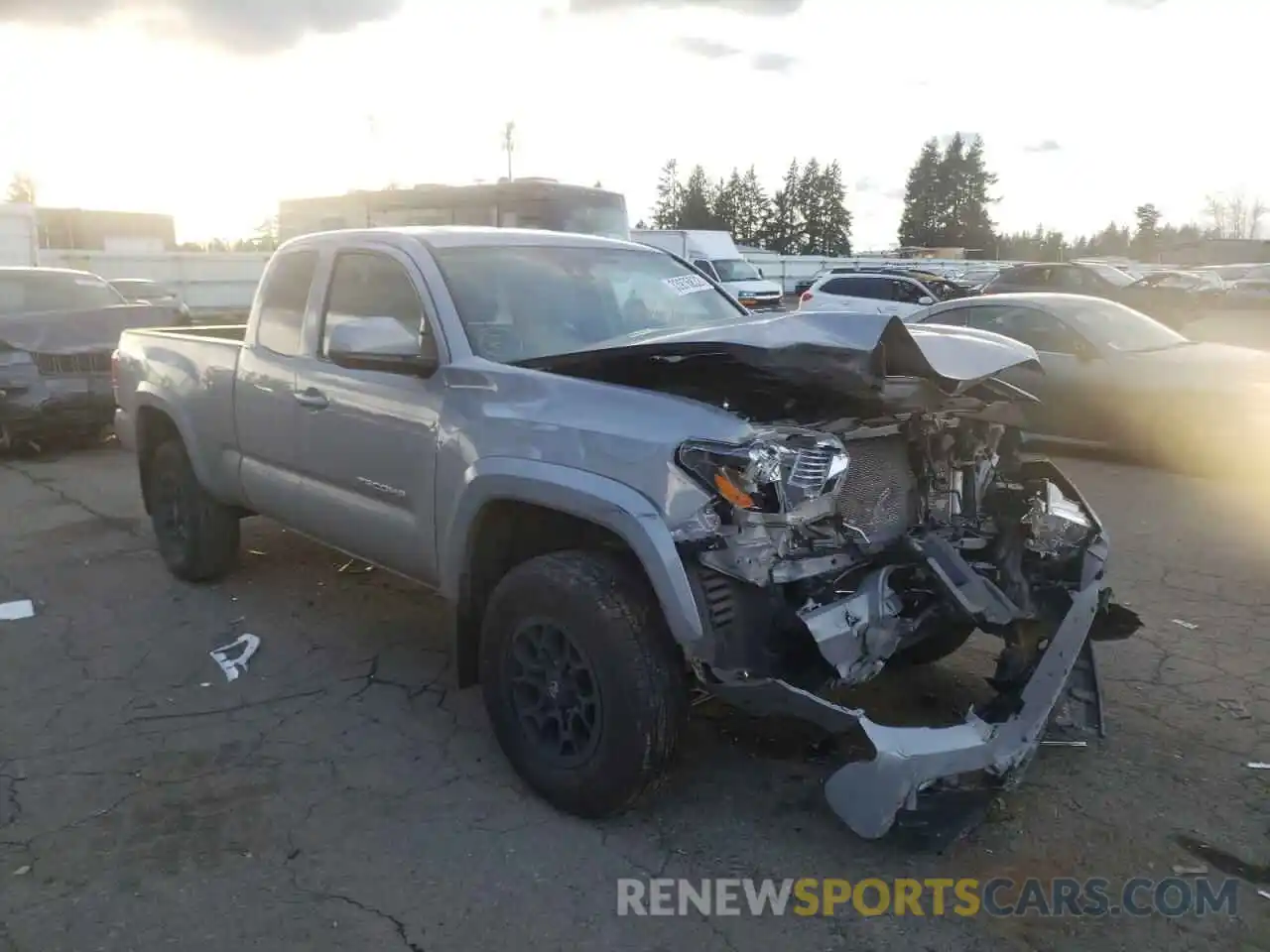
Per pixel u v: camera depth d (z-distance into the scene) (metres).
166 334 6.13
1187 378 9.12
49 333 10.16
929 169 97.81
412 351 4.11
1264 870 3.29
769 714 3.18
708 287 5.17
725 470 3.12
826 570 3.39
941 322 10.88
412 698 4.60
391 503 4.32
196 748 4.14
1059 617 3.79
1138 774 3.87
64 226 40.50
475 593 3.99
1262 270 29.52
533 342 4.22
